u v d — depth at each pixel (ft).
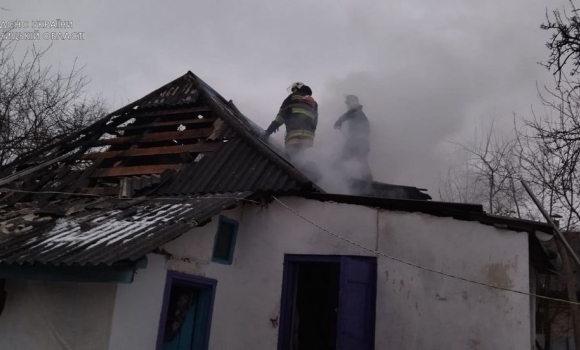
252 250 22.43
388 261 20.20
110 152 29.45
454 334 18.49
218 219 21.59
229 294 21.97
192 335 20.35
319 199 21.91
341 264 19.49
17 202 26.63
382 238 20.47
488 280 18.57
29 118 45.60
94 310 16.48
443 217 19.81
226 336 21.45
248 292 21.91
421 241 19.88
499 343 17.84
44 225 20.36
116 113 32.99
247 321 21.50
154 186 24.56
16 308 17.84
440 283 19.21
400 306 19.53
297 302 24.50
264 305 21.45
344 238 20.99
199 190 23.39
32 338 17.19
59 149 31.73
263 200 22.82
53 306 17.26
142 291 17.38
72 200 25.25
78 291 17.04
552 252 20.47
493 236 18.93
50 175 28.96
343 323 18.85
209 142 27.22
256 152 24.85
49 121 46.88
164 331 18.24
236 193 21.98
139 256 14.74
